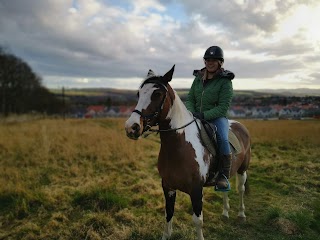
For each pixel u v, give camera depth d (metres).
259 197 5.64
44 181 6.36
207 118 3.53
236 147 3.86
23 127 16.70
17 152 8.88
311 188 6.09
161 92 2.94
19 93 45.59
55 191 5.47
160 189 5.81
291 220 4.36
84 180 6.41
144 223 4.29
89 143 10.12
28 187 5.79
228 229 4.25
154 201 5.16
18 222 4.39
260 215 4.79
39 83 50.31
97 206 4.79
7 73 44.03
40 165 7.61
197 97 3.77
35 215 4.61
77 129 14.81
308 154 9.84
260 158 9.32
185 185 3.32
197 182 3.31
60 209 4.80
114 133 12.72
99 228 4.08
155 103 2.92
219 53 3.53
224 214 4.68
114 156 8.61
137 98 3.20
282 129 15.88
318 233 4.09
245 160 4.53
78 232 4.02
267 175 7.19
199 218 3.31
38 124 20.23
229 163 3.53
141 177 6.86
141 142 11.24
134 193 5.58
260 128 16.84
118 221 4.37
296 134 14.09
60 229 4.11
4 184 5.70
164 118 3.11
